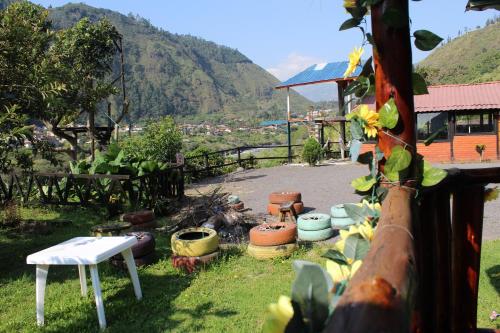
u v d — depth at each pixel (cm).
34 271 616
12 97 651
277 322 69
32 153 733
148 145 1512
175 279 559
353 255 110
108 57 1547
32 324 443
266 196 1174
